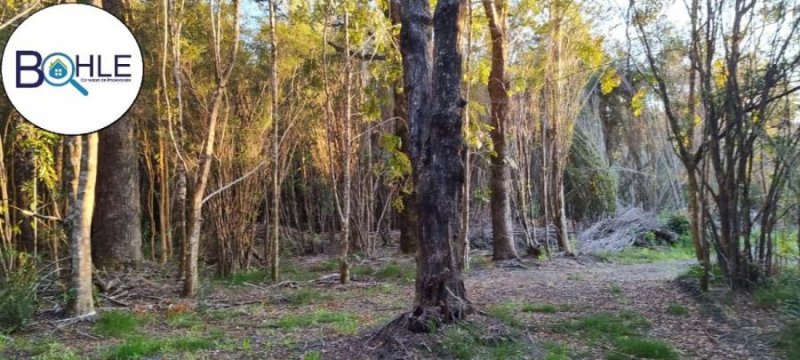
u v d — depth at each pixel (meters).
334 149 14.17
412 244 15.41
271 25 10.45
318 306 8.82
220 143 11.01
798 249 7.65
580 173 19.67
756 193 7.79
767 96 7.30
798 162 7.35
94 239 11.51
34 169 8.95
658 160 21.45
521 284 10.47
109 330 6.98
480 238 17.42
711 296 7.83
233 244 11.74
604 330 6.58
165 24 8.88
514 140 14.79
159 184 14.23
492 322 6.09
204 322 7.66
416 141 6.06
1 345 6.27
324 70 11.82
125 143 11.70
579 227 18.78
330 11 11.30
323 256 15.51
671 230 18.39
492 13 12.99
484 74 13.27
